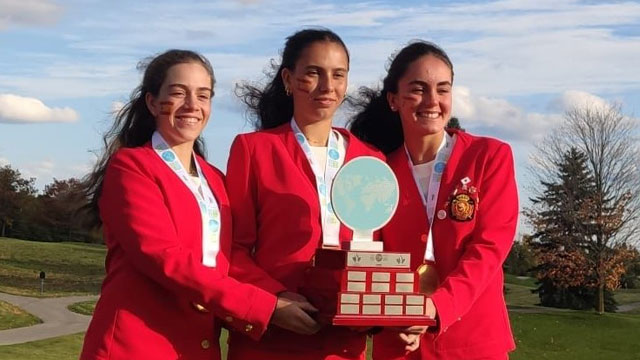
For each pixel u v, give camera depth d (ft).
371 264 12.25
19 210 252.62
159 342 12.54
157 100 13.42
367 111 15.87
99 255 204.95
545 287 141.08
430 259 13.96
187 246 12.81
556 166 154.10
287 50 14.20
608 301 144.15
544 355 86.38
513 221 14.03
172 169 13.16
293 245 13.43
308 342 13.21
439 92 14.21
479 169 14.14
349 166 13.21
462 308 12.77
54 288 142.92
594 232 124.57
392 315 12.25
